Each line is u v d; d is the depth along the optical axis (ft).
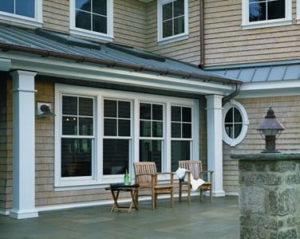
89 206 30.91
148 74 30.99
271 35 38.45
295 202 17.13
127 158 33.78
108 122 32.45
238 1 39.81
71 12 39.04
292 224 16.93
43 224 23.90
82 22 40.29
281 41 38.06
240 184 17.26
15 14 35.37
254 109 37.76
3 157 27.04
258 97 37.68
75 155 30.71
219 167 37.24
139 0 45.16
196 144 38.37
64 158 30.09
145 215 27.02
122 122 33.37
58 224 23.93
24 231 21.99
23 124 25.58
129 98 33.60
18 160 25.53
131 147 33.88
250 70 38.50
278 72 37.04
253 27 39.06
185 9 42.73
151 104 35.40
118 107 33.17
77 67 27.25
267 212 16.55
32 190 25.98
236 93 37.52
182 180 33.14
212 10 40.88
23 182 25.59
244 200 17.13
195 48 41.75
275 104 37.01
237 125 38.42
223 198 35.83
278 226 16.38
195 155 38.29
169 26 44.57
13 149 26.02
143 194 33.24
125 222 24.59
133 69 29.94
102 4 42.04
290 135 36.35
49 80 29.17
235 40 39.75
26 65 25.55
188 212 28.22
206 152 38.78
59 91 29.63
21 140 25.50
